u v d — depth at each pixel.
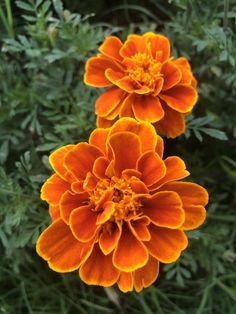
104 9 0.31
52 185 0.18
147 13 0.29
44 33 0.25
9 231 0.22
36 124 0.24
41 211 0.22
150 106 0.20
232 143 0.26
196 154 0.26
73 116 0.24
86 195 0.17
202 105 0.26
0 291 0.25
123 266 0.16
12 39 0.25
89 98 0.25
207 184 0.26
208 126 0.26
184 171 0.17
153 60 0.21
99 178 0.17
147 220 0.17
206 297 0.23
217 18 0.25
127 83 0.20
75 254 0.17
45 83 0.25
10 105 0.25
